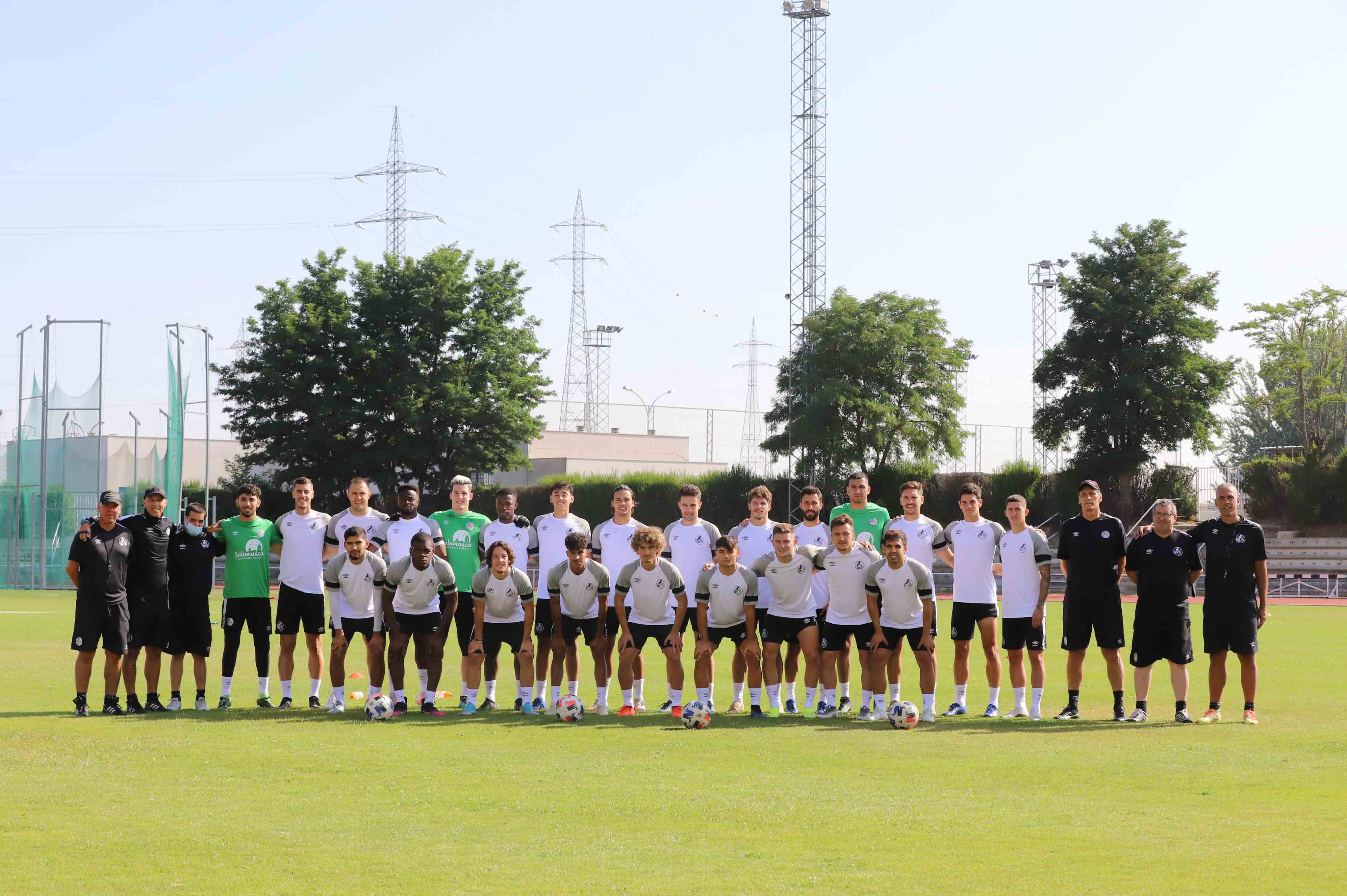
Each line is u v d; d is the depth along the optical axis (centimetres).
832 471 6028
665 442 8494
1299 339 6925
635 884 622
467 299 5962
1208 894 603
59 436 4309
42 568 4272
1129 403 5725
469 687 1323
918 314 6153
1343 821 763
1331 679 1684
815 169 6475
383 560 1375
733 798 833
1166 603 1254
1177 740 1109
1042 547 1305
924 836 725
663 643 1325
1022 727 1210
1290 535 5709
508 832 735
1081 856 677
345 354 5784
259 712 1315
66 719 1240
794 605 1308
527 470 7631
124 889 613
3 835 726
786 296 6431
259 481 6312
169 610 1334
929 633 1248
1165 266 5816
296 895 605
